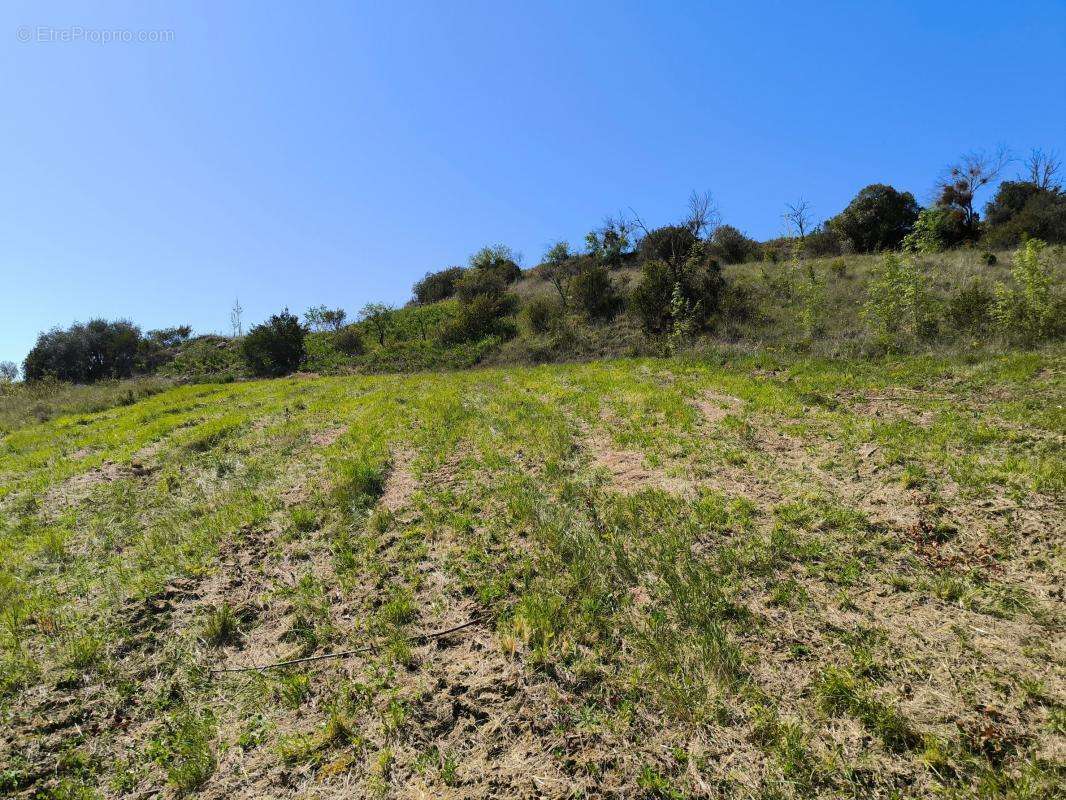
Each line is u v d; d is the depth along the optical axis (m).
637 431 8.48
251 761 3.28
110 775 3.24
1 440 13.28
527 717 3.43
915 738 3.01
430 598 4.77
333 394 15.10
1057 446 5.92
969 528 4.78
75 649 4.27
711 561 4.80
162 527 6.58
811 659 3.64
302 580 5.18
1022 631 3.66
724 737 3.15
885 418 7.79
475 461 7.92
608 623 4.20
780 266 23.52
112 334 31.02
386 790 3.02
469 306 27.02
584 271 25.78
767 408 8.99
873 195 25.91
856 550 4.73
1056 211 21.55
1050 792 2.64
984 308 12.66
